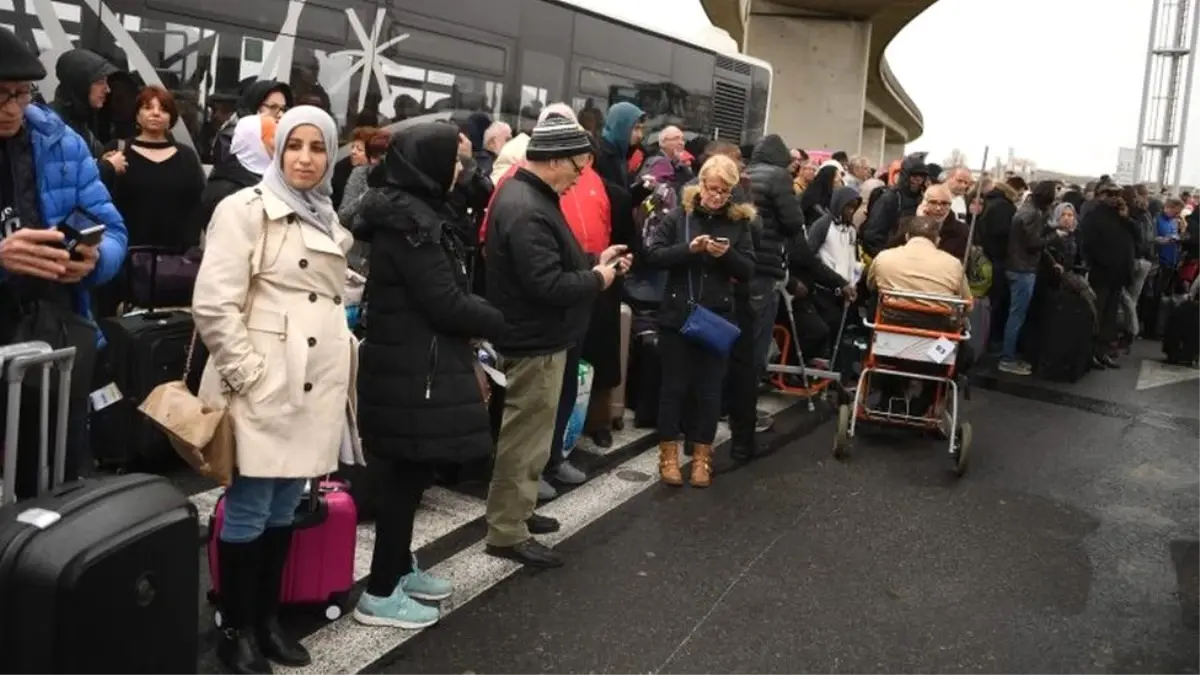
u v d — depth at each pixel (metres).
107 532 2.43
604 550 4.75
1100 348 11.42
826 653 3.89
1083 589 4.72
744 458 6.50
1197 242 14.84
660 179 7.19
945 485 6.27
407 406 3.44
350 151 6.96
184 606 2.67
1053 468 6.88
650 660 3.72
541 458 4.45
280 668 3.42
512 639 3.79
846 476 6.30
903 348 6.57
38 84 6.24
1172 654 4.08
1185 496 6.38
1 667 2.32
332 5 7.74
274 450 3.04
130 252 5.47
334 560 3.75
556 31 10.05
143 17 6.68
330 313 3.17
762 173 6.39
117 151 5.49
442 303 3.36
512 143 6.00
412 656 3.60
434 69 8.66
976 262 8.30
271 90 5.70
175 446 3.01
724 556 4.80
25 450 2.84
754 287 6.27
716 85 13.41
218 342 2.94
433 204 3.42
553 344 4.30
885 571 4.77
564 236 4.25
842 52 28.50
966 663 3.89
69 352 2.71
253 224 3.01
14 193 3.00
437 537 4.72
